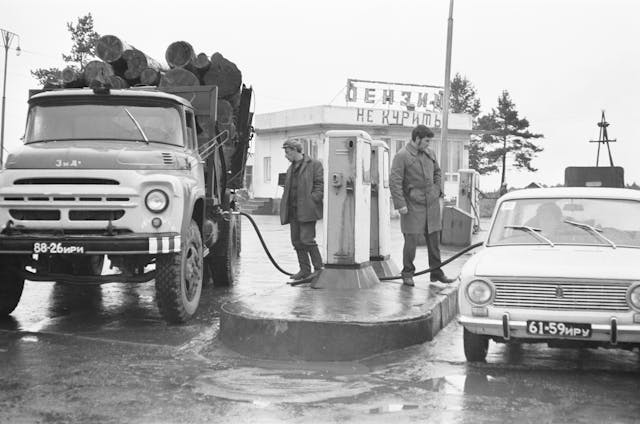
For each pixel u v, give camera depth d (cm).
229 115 1134
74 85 1091
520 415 525
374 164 1114
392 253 1898
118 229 813
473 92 8319
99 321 895
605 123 1911
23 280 907
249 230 2908
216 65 1147
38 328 843
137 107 946
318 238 2286
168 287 843
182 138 954
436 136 4562
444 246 2091
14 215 813
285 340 708
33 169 823
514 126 7275
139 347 741
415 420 513
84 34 6122
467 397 572
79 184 814
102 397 562
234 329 740
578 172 1772
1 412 522
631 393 586
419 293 916
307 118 4281
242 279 1319
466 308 662
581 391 591
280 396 571
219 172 1124
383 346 721
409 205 987
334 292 906
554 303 636
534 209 782
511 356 728
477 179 2570
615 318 619
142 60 1104
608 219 752
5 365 659
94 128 921
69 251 795
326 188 943
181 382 609
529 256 688
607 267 641
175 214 828
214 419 512
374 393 582
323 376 638
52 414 519
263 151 4675
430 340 783
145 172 836
